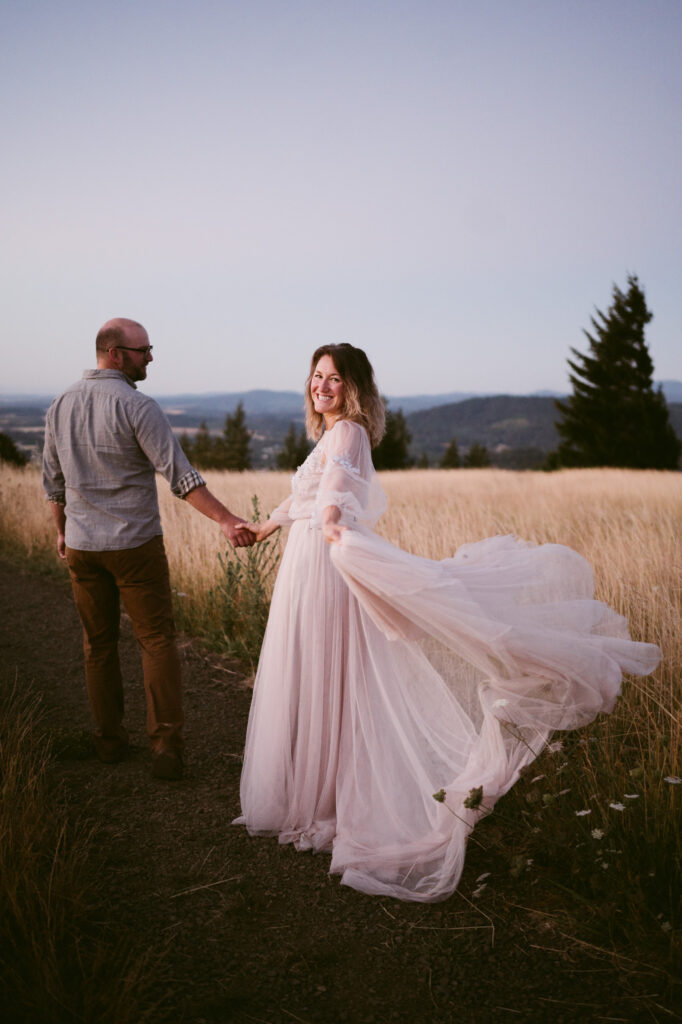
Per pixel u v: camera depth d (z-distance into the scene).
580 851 2.39
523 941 2.12
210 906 2.28
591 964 2.01
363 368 2.81
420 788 2.52
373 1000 1.89
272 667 2.78
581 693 2.56
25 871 2.11
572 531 7.78
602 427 39.28
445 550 6.67
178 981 1.92
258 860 2.56
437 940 2.13
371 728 2.60
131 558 3.01
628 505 10.77
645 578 5.00
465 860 2.52
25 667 4.67
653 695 3.39
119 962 1.96
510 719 2.52
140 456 3.03
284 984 1.94
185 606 5.77
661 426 38.25
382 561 2.39
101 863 2.47
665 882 2.22
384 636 2.65
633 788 2.59
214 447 65.19
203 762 3.35
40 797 2.67
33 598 6.54
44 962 1.85
